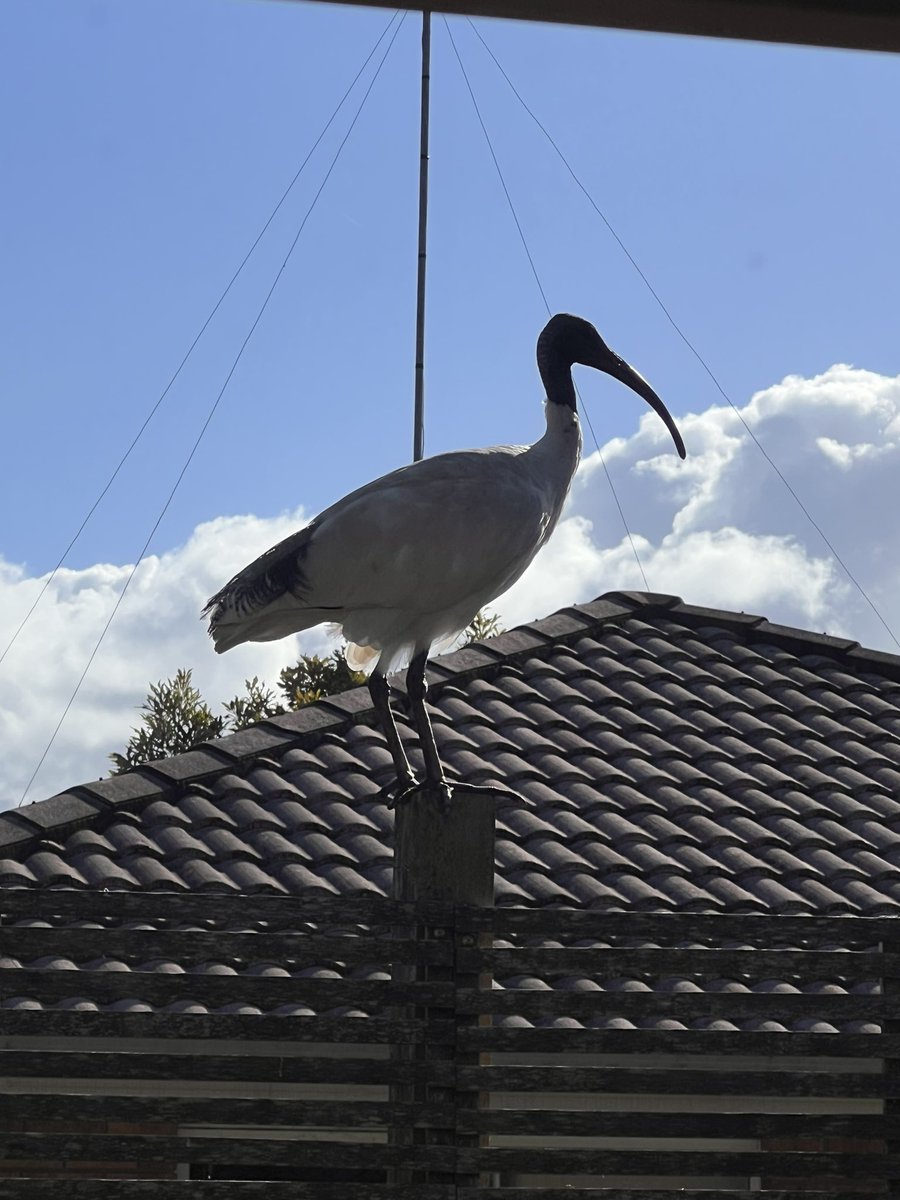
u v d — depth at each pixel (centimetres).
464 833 509
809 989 744
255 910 479
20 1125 715
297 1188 470
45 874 759
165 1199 462
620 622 1095
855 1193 496
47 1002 697
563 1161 486
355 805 852
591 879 791
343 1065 480
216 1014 474
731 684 1034
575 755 922
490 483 669
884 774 942
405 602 651
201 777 860
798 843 855
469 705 964
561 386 770
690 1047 497
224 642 696
